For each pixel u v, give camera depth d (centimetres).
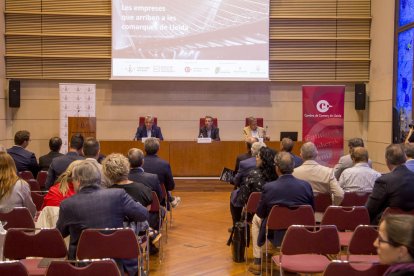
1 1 1031
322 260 375
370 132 1073
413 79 848
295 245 348
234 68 1055
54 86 1076
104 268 266
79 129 934
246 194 503
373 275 269
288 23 1084
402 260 192
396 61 927
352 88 1096
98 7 1064
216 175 959
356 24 1087
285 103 1099
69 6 1059
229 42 1052
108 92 1082
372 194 404
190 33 1051
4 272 258
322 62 1091
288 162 427
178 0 1045
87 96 997
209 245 589
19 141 633
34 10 1052
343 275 271
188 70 1052
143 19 1045
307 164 484
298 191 423
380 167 1015
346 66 1091
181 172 958
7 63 1057
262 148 506
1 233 346
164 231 648
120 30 1044
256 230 491
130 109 1084
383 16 1009
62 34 1058
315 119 931
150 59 1049
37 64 1063
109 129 1084
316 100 930
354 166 498
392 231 193
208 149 958
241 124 1097
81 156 548
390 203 395
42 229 324
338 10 1082
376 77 1043
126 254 317
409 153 455
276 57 1084
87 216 323
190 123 1095
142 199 400
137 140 936
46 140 1078
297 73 1088
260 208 432
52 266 265
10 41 1057
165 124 1091
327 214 402
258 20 1049
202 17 1048
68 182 405
